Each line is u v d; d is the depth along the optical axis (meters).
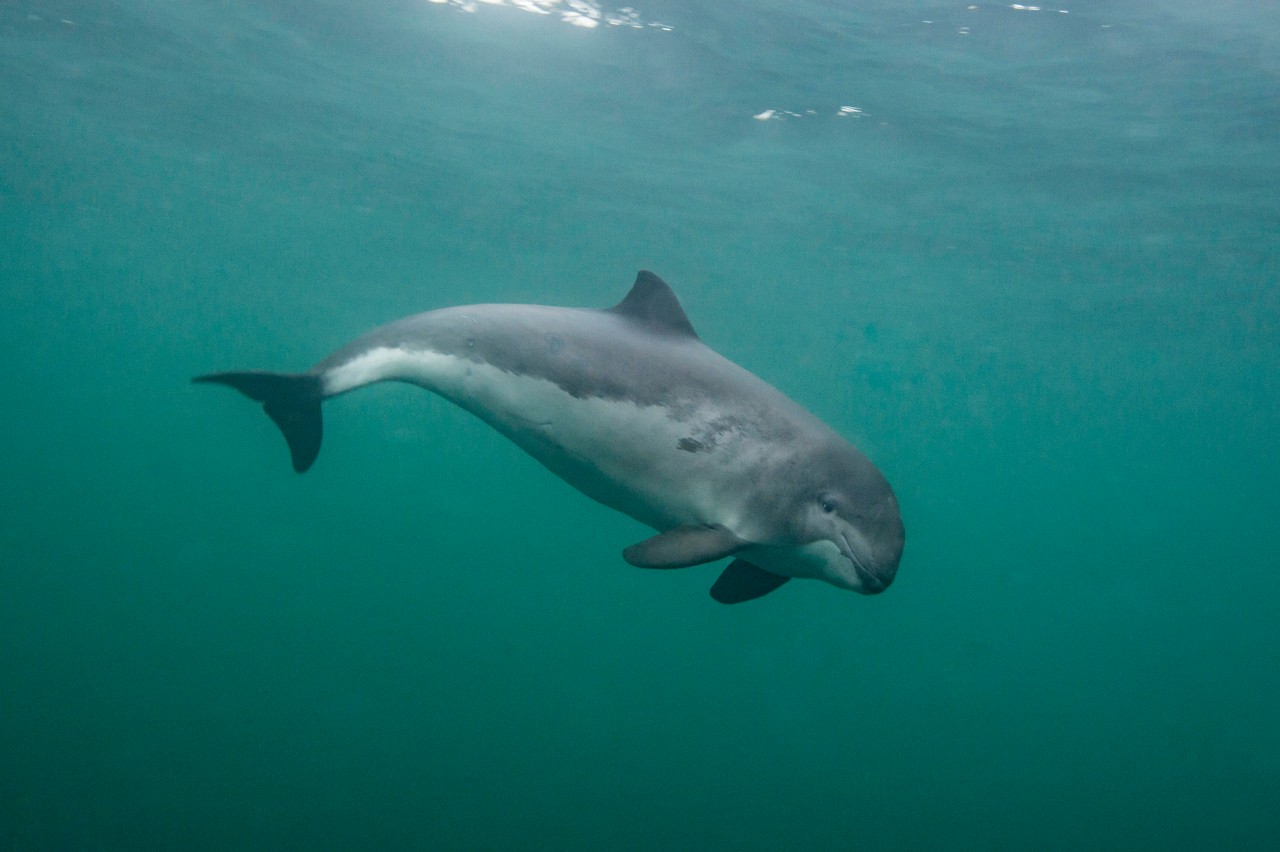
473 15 12.09
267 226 27.39
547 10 11.66
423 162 18.69
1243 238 17.11
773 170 16.64
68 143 20.23
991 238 18.88
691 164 16.88
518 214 21.98
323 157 19.20
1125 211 16.34
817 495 4.43
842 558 4.44
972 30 10.92
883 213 18.23
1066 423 56.19
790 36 11.59
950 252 20.31
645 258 25.08
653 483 4.59
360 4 12.16
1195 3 9.81
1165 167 14.23
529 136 16.48
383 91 15.16
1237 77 11.34
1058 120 13.15
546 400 4.66
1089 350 30.22
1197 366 31.62
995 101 12.77
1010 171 15.20
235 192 23.53
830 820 11.42
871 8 10.69
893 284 24.22
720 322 35.00
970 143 14.30
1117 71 11.54
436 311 5.11
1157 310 23.53
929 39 11.28
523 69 13.65
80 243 33.84
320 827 9.45
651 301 5.05
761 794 12.22
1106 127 13.17
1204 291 21.17
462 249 27.17
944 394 49.81
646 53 12.60
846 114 13.85
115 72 15.48
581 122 15.50
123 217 28.27
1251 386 35.31
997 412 55.09
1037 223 17.56
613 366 4.61
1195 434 55.31
